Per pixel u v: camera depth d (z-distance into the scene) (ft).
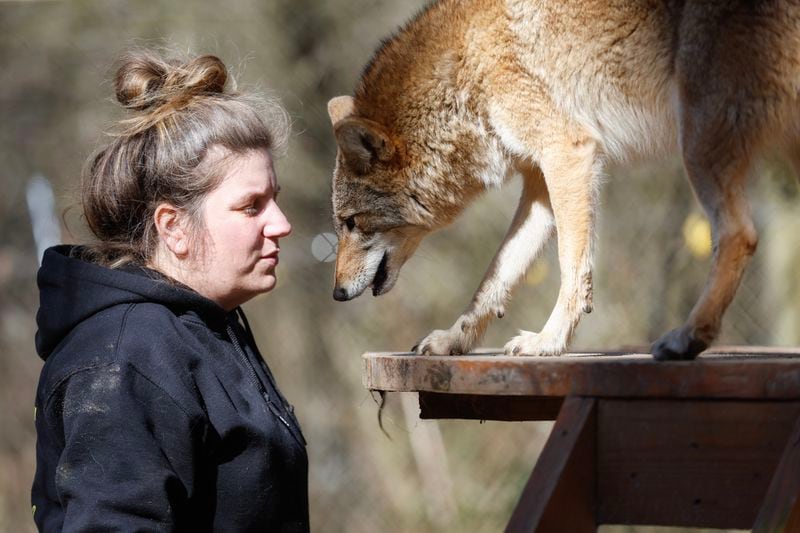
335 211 26.02
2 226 51.52
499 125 22.80
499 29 22.59
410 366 16.94
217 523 14.47
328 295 47.09
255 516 14.58
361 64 49.52
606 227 41.19
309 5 50.11
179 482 13.84
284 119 17.48
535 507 13.83
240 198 15.55
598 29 21.36
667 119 21.25
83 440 13.50
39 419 14.62
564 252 21.57
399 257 26.17
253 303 47.06
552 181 21.98
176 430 13.83
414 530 42.70
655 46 20.85
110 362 13.87
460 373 15.99
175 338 14.40
